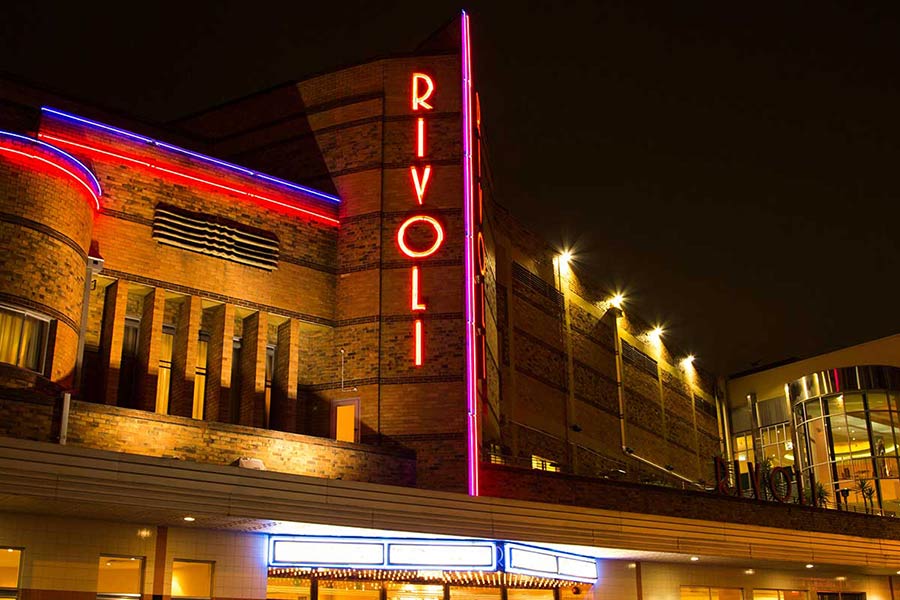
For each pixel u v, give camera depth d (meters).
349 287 29.73
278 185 29.56
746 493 59.78
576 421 41.53
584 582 28.02
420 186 30.42
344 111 31.94
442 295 29.17
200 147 33.69
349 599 24.06
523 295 40.16
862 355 58.34
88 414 21.89
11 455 17.58
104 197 26.03
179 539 21.27
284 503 20.72
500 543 24.34
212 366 27.25
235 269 27.97
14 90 28.80
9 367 21.22
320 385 28.98
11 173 22.12
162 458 19.34
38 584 19.14
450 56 31.95
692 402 57.41
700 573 31.42
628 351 49.25
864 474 49.81
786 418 60.81
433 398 28.11
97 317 25.52
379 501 22.28
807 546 31.94
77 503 18.33
